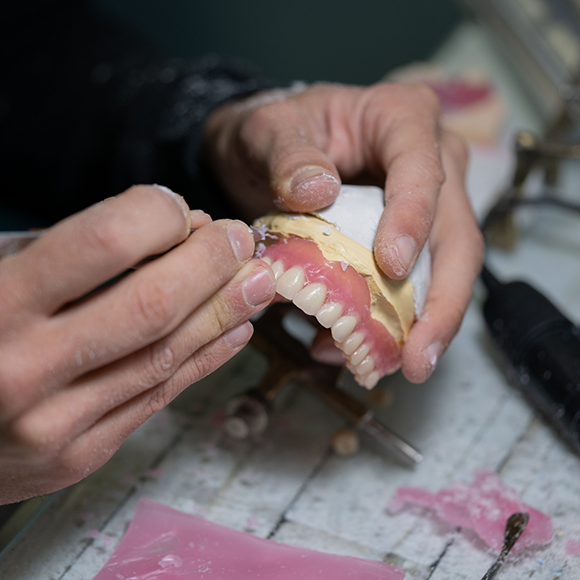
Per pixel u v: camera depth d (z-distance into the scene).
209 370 0.46
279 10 2.25
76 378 0.40
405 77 1.23
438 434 0.63
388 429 0.59
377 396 0.66
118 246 0.35
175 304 0.37
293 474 0.60
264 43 2.15
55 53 1.13
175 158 0.88
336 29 2.23
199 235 0.40
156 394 0.45
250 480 0.59
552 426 0.63
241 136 0.65
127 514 0.56
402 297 0.50
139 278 0.37
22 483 0.44
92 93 1.04
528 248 0.87
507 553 0.50
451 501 0.56
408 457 0.58
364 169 0.67
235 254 0.40
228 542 0.52
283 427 0.64
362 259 0.48
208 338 0.42
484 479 0.58
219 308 0.42
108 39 1.16
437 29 2.12
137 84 1.01
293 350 0.61
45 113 1.08
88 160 1.02
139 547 0.51
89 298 0.37
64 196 1.07
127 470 0.59
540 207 0.92
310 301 0.46
